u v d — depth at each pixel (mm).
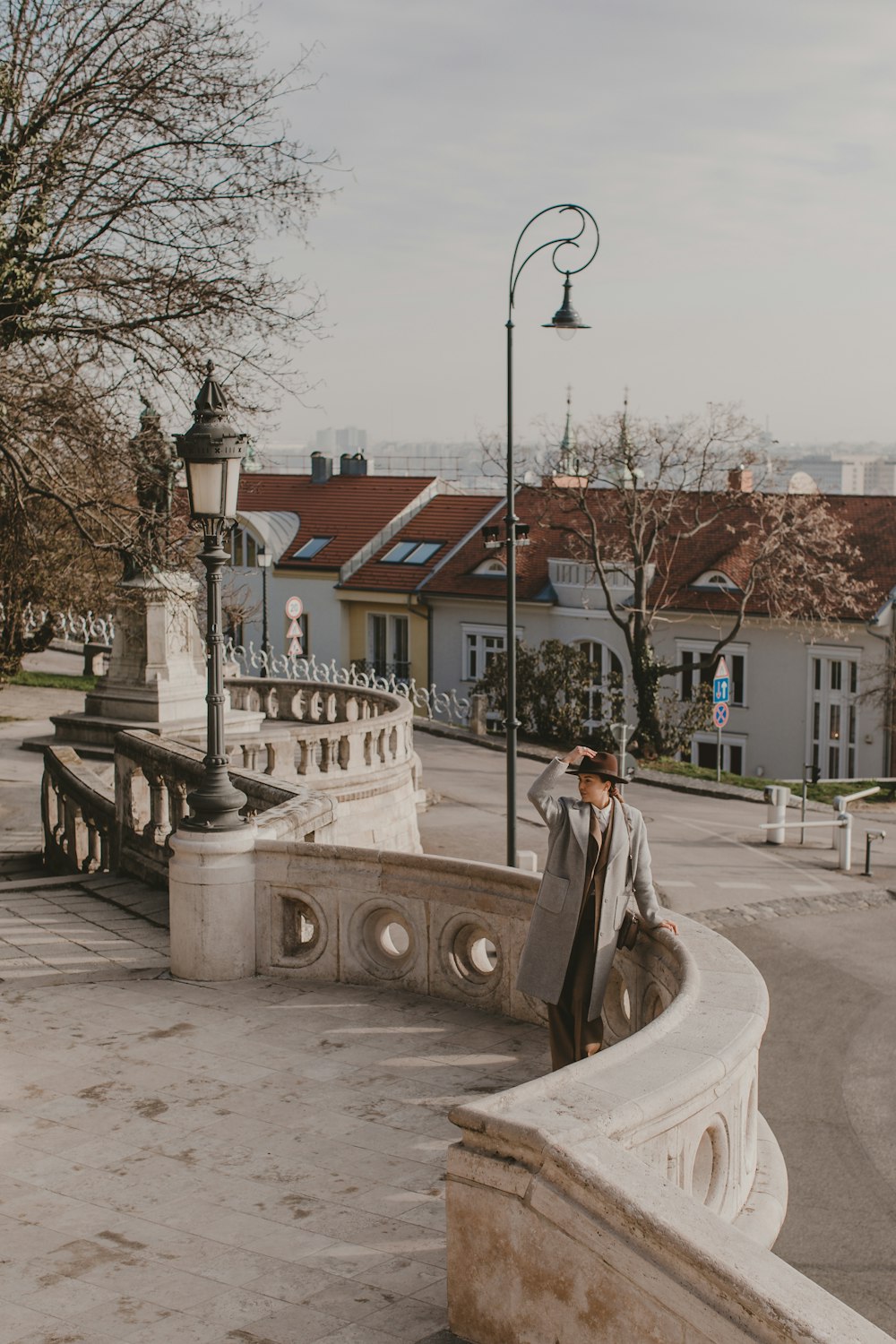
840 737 43750
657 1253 3754
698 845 25703
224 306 17359
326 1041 7613
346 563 55625
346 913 8641
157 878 12008
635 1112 4387
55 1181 5871
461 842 25203
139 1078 7070
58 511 21469
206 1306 4793
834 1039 15367
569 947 6316
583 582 48812
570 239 20453
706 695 39062
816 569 44125
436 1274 5016
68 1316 4738
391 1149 6199
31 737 24641
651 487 40938
